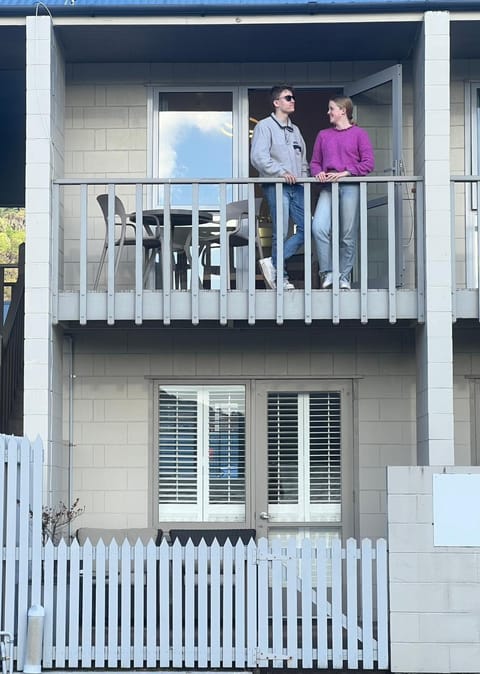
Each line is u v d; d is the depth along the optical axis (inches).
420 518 376.5
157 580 397.4
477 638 373.1
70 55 484.1
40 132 438.6
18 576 378.3
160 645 375.9
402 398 486.6
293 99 457.1
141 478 485.1
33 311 433.1
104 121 497.7
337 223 435.2
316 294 436.8
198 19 439.5
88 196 493.4
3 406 505.0
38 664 370.0
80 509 479.2
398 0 433.4
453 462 423.8
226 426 491.8
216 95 503.5
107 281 459.8
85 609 377.7
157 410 490.6
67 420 484.7
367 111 488.1
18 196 679.1
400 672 371.9
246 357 490.9
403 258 468.4
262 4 432.5
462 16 438.3
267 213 493.7
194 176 500.7
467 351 486.9
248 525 485.1
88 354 490.0
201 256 487.5
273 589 375.9
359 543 479.8
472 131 493.0
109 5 434.3
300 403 492.1
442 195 432.8
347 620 375.9
